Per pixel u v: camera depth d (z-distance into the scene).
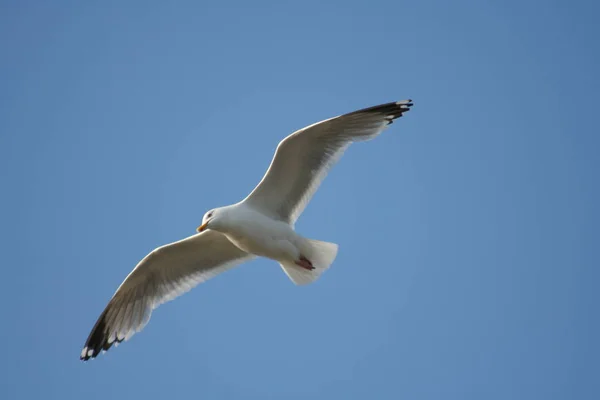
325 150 14.03
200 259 15.25
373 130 14.01
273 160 13.81
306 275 14.36
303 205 14.25
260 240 13.94
